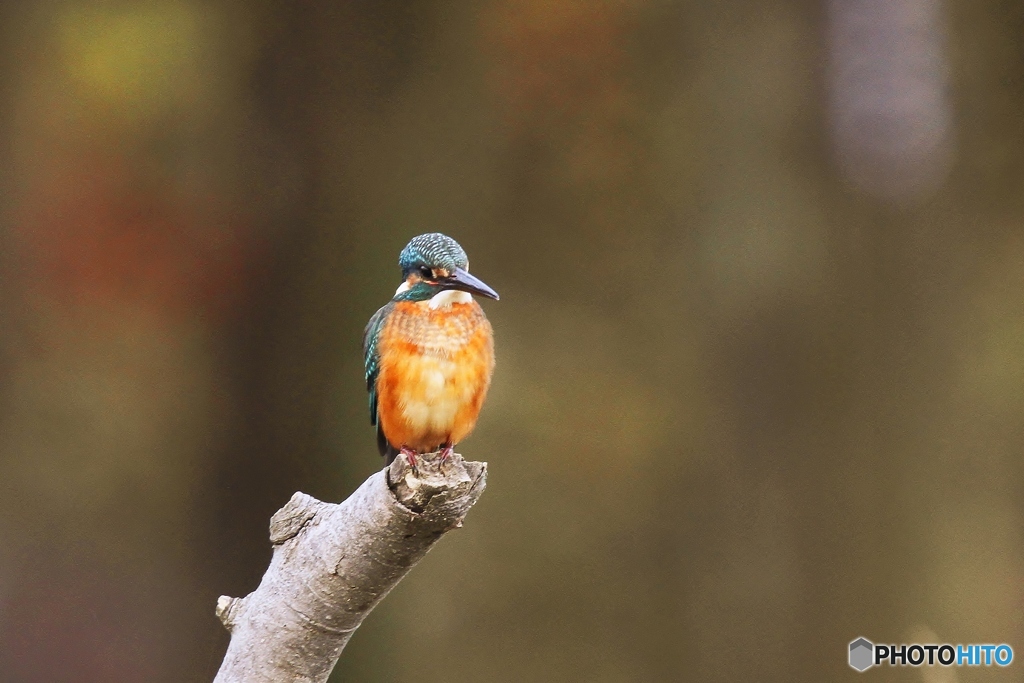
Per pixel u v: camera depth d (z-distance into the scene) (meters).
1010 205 12.38
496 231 12.94
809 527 12.41
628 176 12.82
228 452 13.66
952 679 12.16
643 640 12.61
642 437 12.67
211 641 13.70
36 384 13.27
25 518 13.23
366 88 13.23
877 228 12.44
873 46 12.48
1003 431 12.23
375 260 13.15
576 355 12.72
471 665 12.63
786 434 12.49
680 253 12.73
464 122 13.00
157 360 13.52
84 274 13.34
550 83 12.88
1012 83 12.35
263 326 13.59
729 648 12.46
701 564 12.56
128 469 13.51
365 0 13.15
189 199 13.43
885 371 12.37
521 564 12.63
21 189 13.16
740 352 12.58
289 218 13.48
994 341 12.27
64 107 13.19
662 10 12.74
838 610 12.32
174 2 13.16
